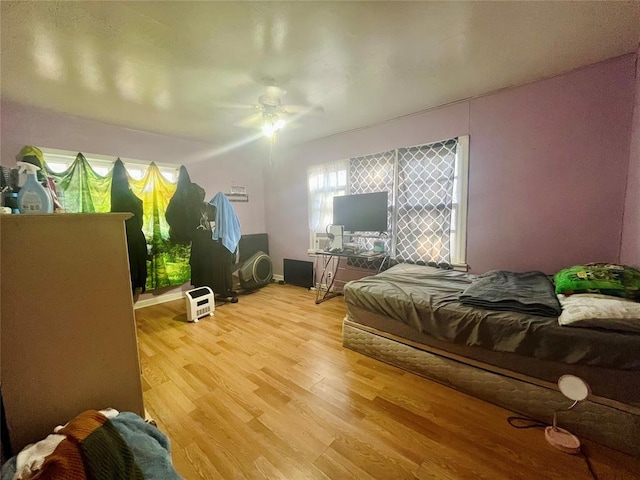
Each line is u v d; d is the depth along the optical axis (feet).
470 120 8.63
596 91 6.71
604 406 4.19
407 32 5.37
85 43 5.50
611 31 5.42
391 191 10.64
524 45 5.89
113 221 3.11
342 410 5.23
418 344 6.26
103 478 2.09
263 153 15.69
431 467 4.01
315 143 13.16
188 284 13.05
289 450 4.38
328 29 5.24
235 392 5.81
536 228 7.80
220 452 4.36
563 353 4.40
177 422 4.99
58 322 2.79
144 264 10.84
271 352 7.47
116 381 3.21
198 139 12.98
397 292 6.66
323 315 10.25
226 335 8.59
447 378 5.81
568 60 6.53
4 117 8.34
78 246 2.88
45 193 3.51
